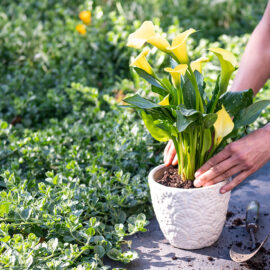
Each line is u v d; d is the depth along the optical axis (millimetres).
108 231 1635
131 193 1725
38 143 2080
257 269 1430
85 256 1482
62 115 2779
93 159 1964
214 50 1312
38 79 3076
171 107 1399
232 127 1397
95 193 1698
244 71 1735
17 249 1336
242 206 1848
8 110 2832
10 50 3361
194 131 1436
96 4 4051
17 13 4070
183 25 3723
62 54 3289
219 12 4141
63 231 1504
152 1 4121
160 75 2734
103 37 3236
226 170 1414
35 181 1932
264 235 1617
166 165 1626
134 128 2096
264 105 1429
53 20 3918
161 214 1508
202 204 1432
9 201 1540
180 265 1465
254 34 1769
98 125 2277
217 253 1525
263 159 1417
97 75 3135
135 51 2955
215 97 1497
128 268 1461
